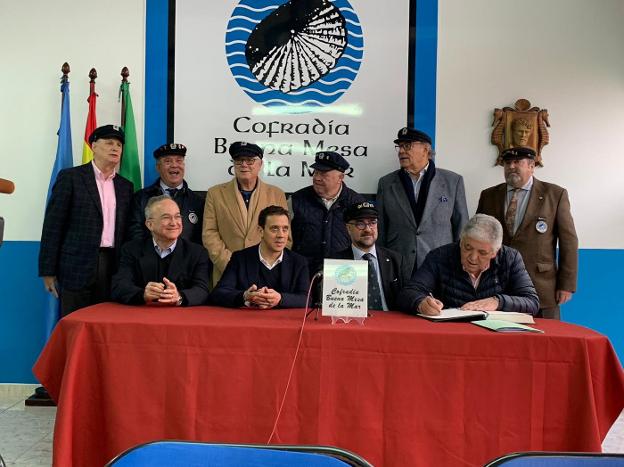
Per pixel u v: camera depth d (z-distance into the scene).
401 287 2.55
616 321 3.40
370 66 3.42
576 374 1.76
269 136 3.45
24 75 3.46
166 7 3.45
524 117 3.35
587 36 3.38
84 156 3.29
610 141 3.40
